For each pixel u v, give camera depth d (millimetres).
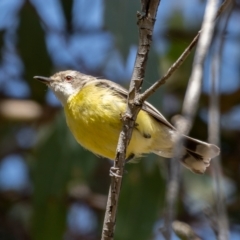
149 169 11688
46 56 13938
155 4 7012
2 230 14500
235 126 14852
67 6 14000
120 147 7332
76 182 12734
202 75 6527
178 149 5980
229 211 14273
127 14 11219
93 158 12469
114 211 7391
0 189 15195
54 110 14438
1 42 14398
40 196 12414
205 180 14109
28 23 13852
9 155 15695
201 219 14016
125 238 11836
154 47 11477
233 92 14430
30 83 14102
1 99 14820
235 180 14656
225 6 6863
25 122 14766
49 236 12367
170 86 14664
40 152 12508
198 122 14289
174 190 5664
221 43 8180
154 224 11930
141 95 7215
